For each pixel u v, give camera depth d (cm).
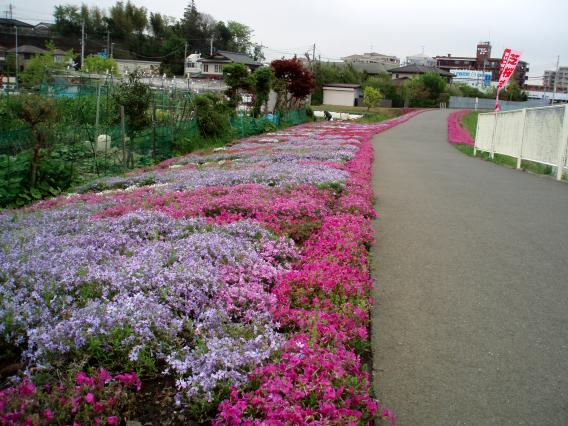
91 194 1147
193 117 2439
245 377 358
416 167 1780
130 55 10706
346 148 1970
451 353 447
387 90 9750
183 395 359
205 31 12144
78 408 326
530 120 1709
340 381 350
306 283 525
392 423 338
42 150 1471
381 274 637
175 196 971
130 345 397
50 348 383
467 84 13425
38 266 519
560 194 1224
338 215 829
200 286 507
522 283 611
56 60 7600
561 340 471
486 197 1173
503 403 377
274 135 2988
